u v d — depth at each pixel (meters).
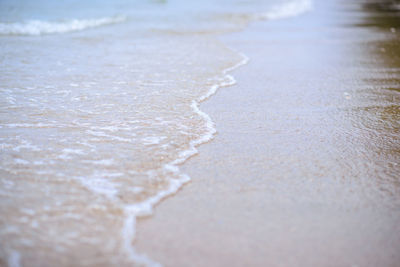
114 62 6.39
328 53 7.61
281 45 8.31
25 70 5.75
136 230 2.43
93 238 2.33
